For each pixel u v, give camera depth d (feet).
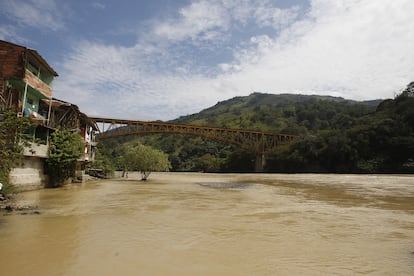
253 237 29.63
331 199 63.62
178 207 49.26
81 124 119.03
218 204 53.88
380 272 20.35
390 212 46.24
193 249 25.21
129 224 34.76
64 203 51.52
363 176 155.84
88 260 21.84
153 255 23.38
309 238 29.48
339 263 22.13
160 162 133.08
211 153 378.12
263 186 102.32
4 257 22.12
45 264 20.81
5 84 67.31
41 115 91.97
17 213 40.75
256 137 294.25
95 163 148.77
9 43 69.21
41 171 76.18
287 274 19.84
